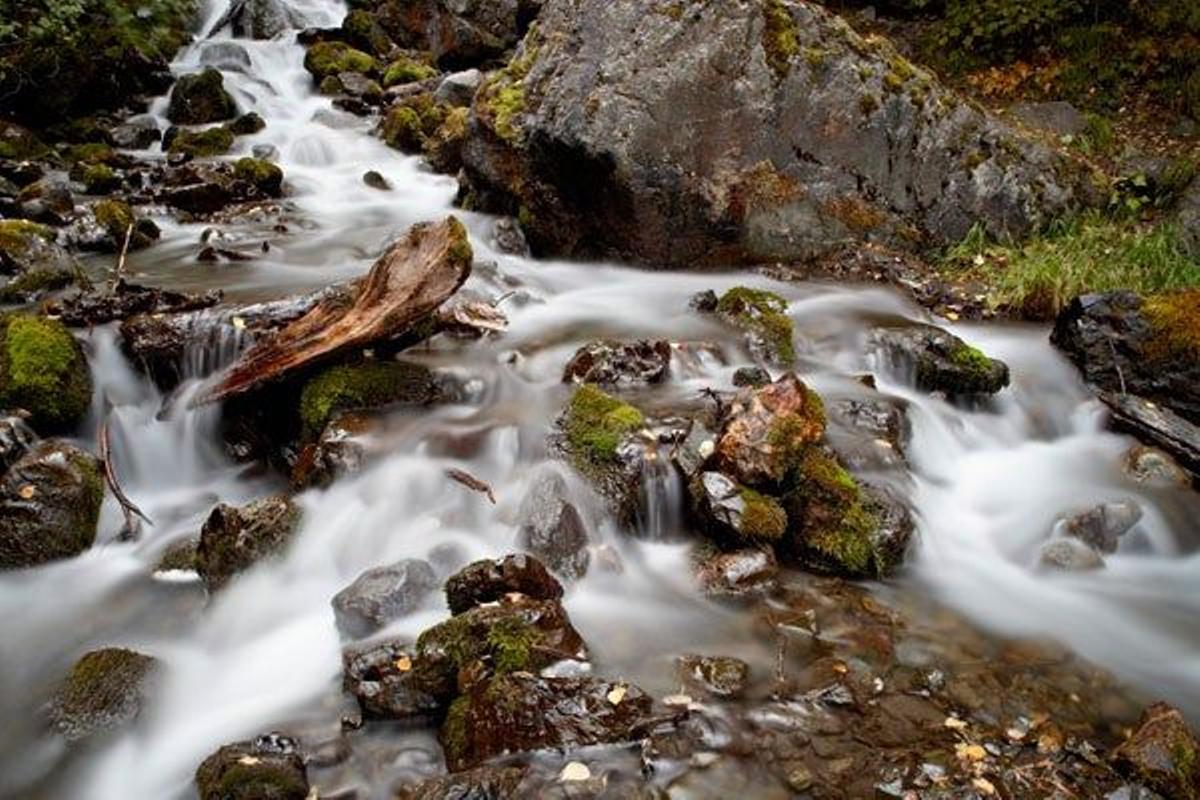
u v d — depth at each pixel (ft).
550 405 19.11
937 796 10.78
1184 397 20.40
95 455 17.80
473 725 11.42
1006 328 24.63
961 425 20.63
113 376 20.02
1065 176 29.17
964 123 28.81
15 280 23.44
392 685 12.17
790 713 12.23
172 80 47.67
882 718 12.25
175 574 15.87
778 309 23.48
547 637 12.41
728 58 26.58
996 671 13.44
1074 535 16.92
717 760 11.32
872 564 15.43
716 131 26.66
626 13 27.17
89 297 22.00
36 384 18.03
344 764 11.59
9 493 15.83
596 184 26.94
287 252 29.01
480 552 15.26
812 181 27.63
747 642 13.78
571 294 26.12
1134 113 33.35
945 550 16.87
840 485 15.78
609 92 26.23
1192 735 11.44
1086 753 11.57
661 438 17.15
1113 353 21.39
